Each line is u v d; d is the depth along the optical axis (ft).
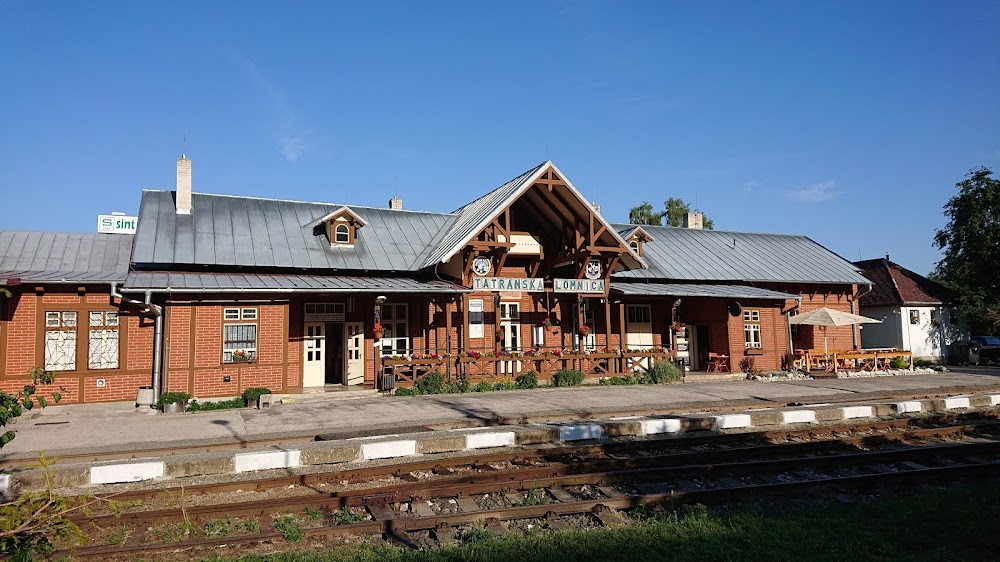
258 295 63.21
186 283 60.44
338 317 70.59
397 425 44.73
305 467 34.47
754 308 92.17
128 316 61.16
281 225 76.23
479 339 77.20
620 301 81.51
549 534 24.03
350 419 48.57
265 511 26.96
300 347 68.28
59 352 58.95
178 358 59.77
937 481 32.42
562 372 73.26
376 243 78.59
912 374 89.15
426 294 71.31
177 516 26.00
